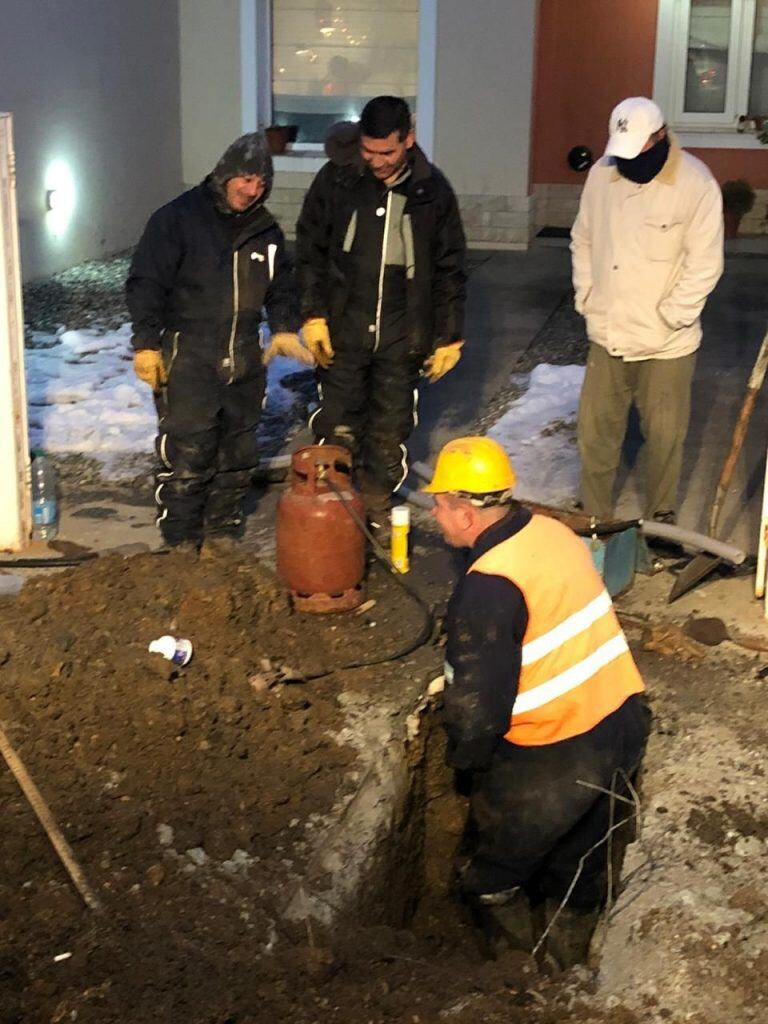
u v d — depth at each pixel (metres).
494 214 13.00
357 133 5.15
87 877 3.47
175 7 13.20
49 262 11.37
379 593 5.18
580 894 3.95
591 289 5.43
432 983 3.27
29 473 5.55
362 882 3.65
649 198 5.11
